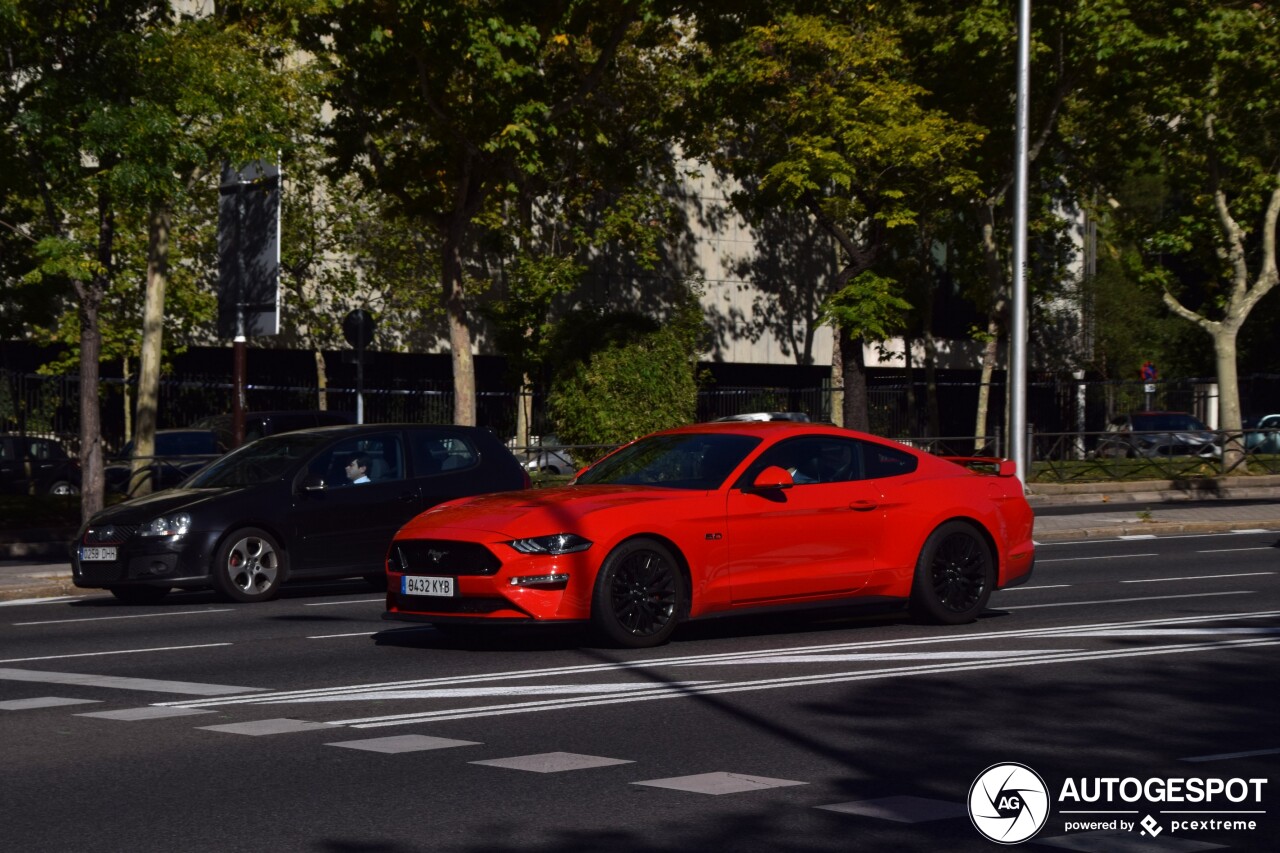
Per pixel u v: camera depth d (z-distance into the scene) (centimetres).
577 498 1149
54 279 2552
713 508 1155
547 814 632
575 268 3569
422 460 1672
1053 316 5400
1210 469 3619
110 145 1841
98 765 738
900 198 3609
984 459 1329
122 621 1405
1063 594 1545
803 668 1033
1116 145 3853
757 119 3400
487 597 1100
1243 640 1166
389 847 582
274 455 1634
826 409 4419
